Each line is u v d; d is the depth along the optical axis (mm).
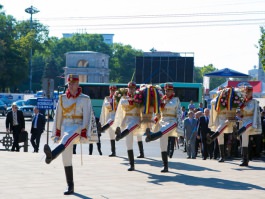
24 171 11484
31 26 92438
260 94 33062
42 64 125750
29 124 41188
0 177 10547
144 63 46906
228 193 9242
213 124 14109
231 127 13805
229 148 17531
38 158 14234
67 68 84312
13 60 83750
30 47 86375
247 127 13422
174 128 12109
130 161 12172
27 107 47844
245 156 13586
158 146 24859
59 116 9289
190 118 18094
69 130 9016
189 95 40250
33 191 8992
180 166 13195
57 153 8539
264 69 40188
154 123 12609
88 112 9125
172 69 46594
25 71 85500
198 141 18016
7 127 19844
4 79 82562
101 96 42625
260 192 9406
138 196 8742
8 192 8836
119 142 26953
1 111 53656
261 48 39344
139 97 12320
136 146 24672
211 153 17609
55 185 9664
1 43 79812
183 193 9141
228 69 27375
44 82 20672
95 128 9211
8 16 87375
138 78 47000
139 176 11172
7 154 15539
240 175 11648
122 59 134750
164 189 9523
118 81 133000
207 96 43938
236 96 13508
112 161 14055
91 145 18266
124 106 12484
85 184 9883
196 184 10203
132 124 12180
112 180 10484
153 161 14375
